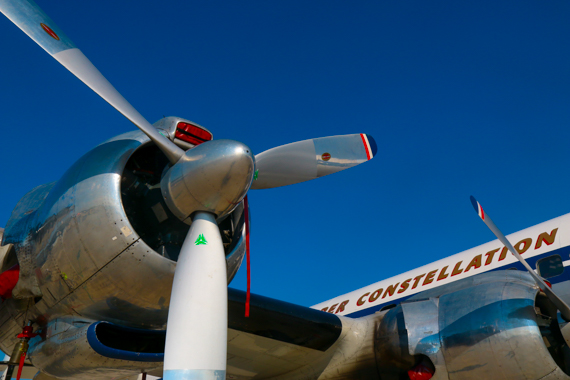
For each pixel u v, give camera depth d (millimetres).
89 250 2832
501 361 3861
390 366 4512
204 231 2777
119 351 2832
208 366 2373
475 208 4195
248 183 2777
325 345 4730
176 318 2486
